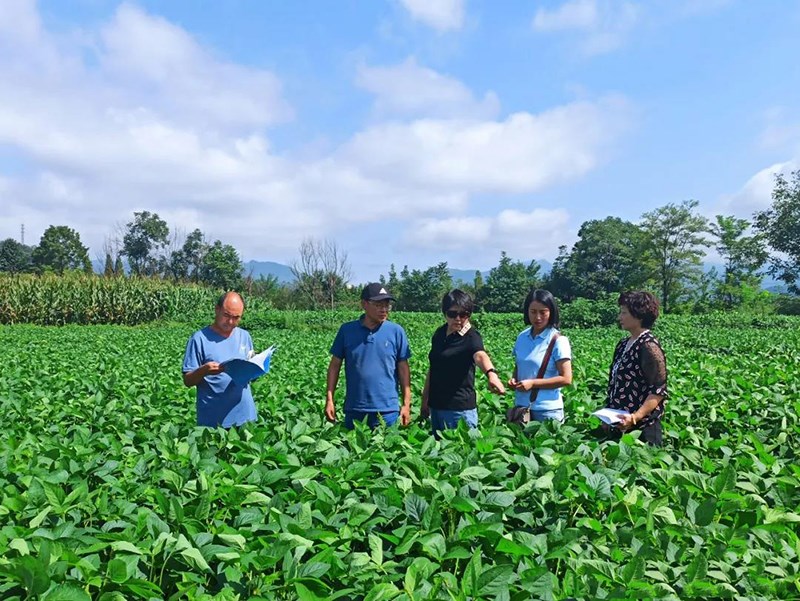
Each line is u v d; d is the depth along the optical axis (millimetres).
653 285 66625
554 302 5750
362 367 6277
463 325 5926
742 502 3432
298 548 2824
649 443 5070
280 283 68562
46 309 36781
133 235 86125
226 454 4629
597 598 2520
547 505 3412
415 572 2605
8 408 7199
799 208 62531
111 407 6641
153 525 3010
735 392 7410
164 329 32406
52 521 3271
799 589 2811
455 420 5945
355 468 3834
